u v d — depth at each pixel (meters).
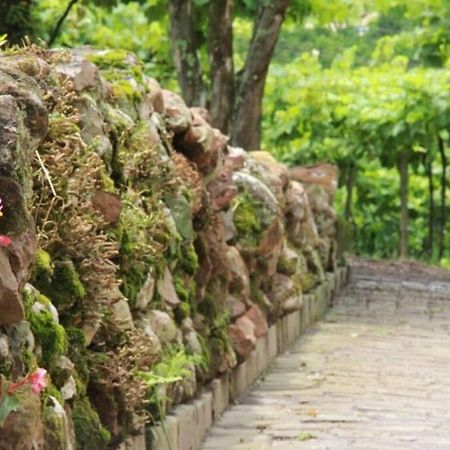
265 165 13.53
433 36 23.59
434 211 33.00
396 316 17.11
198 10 19.55
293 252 13.91
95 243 6.48
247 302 11.34
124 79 8.48
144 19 23.08
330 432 9.61
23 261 4.91
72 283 6.26
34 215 6.02
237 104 19.25
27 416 4.70
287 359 13.25
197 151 9.63
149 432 7.72
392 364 12.94
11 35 14.49
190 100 19.28
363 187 32.50
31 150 5.47
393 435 9.47
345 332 15.45
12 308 4.78
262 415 10.30
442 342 14.67
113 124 7.79
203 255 9.79
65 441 5.52
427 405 10.71
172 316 8.74
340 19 21.48
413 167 28.45
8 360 4.96
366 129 27.19
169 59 22.06
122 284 7.43
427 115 26.47
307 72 28.62
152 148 8.34
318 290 16.61
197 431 9.08
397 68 28.55
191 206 9.16
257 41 19.20
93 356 6.79
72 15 21.83
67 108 6.65
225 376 10.50
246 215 11.80
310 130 28.33
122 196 7.72
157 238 8.38
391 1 23.41
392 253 33.12
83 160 6.64
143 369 7.57
